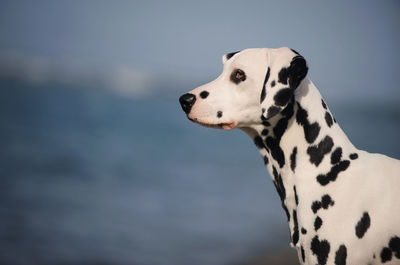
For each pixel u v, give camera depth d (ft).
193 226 31.55
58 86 176.86
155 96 188.65
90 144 63.41
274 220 33.50
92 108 109.70
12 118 80.18
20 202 35.91
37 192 38.99
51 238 29.12
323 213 11.54
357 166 11.83
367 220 11.25
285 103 11.57
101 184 42.73
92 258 26.21
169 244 27.73
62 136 68.18
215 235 30.01
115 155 57.31
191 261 26.09
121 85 241.76
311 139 12.09
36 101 111.34
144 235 29.99
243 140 78.84
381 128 109.81
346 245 11.18
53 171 46.75
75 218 32.78
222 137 81.00
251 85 12.55
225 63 13.56
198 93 13.12
